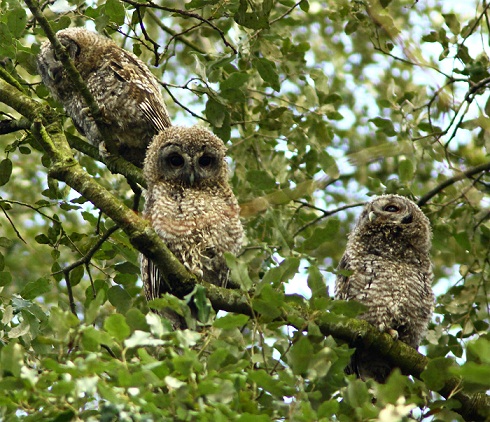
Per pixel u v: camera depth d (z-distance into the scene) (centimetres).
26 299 1066
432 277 1291
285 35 1410
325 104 1387
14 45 1220
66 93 1502
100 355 706
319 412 704
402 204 1305
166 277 1024
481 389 825
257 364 822
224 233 1190
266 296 803
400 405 699
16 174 1923
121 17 1226
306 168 1387
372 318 1244
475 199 1325
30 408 710
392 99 1391
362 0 1357
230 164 1510
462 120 1336
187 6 1200
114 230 1209
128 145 1498
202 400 693
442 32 1327
